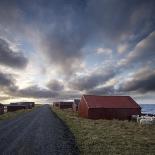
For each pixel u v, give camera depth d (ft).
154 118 116.88
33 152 41.86
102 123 106.42
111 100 158.61
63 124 96.12
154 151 44.32
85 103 154.40
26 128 80.84
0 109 207.00
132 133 70.59
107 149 44.75
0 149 44.57
